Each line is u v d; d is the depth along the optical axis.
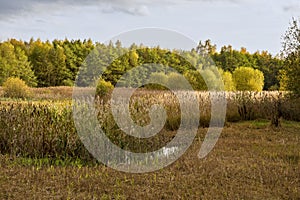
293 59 13.62
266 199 5.09
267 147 8.84
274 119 12.31
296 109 13.73
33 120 7.81
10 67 38.00
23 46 52.69
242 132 11.04
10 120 7.88
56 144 7.51
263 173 6.40
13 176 5.96
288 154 7.97
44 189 5.35
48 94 24.66
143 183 5.81
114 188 5.45
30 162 6.96
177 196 5.12
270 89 32.53
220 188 5.54
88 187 5.48
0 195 5.00
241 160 7.45
